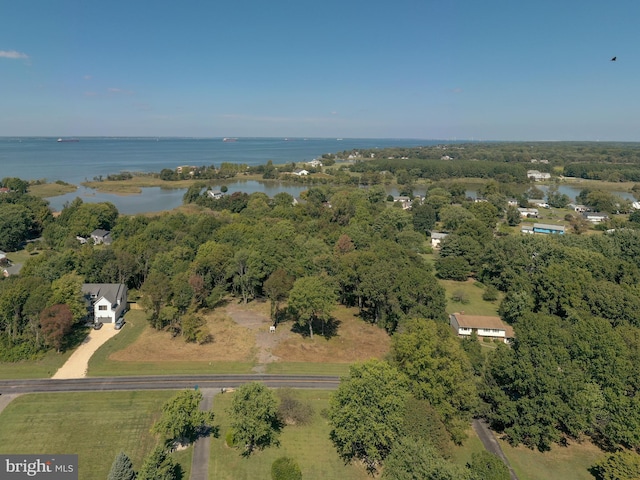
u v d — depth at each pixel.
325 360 63.94
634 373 45.34
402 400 41.28
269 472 40.19
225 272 86.75
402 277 71.69
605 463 38.50
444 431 39.81
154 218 130.00
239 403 42.34
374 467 41.31
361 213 147.00
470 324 73.06
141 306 75.56
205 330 67.31
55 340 60.81
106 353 63.09
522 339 48.28
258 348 66.81
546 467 42.34
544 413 43.06
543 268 85.12
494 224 154.75
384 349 68.00
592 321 51.50
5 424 45.66
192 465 40.44
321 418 49.22
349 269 80.50
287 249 89.50
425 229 149.88
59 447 42.41
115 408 49.34
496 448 44.94
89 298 73.69
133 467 39.47
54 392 52.38
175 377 57.16
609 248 100.31
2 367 58.00
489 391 46.75
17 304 61.75
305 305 67.88
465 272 105.81
